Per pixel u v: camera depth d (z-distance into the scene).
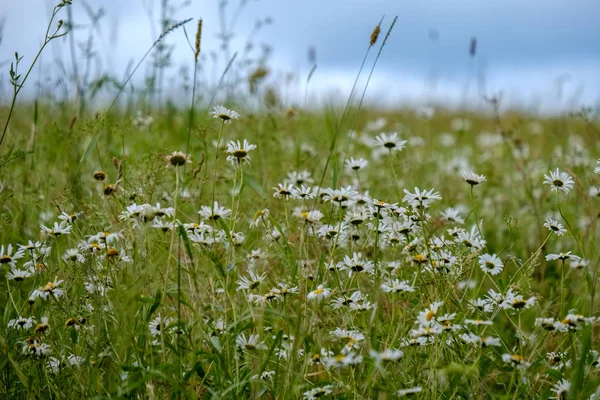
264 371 1.74
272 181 2.43
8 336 1.75
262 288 1.91
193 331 1.77
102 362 1.68
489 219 2.52
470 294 2.04
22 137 2.42
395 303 1.80
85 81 2.50
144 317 1.72
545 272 2.22
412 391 1.64
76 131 2.28
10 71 1.86
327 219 2.04
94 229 1.90
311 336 1.72
